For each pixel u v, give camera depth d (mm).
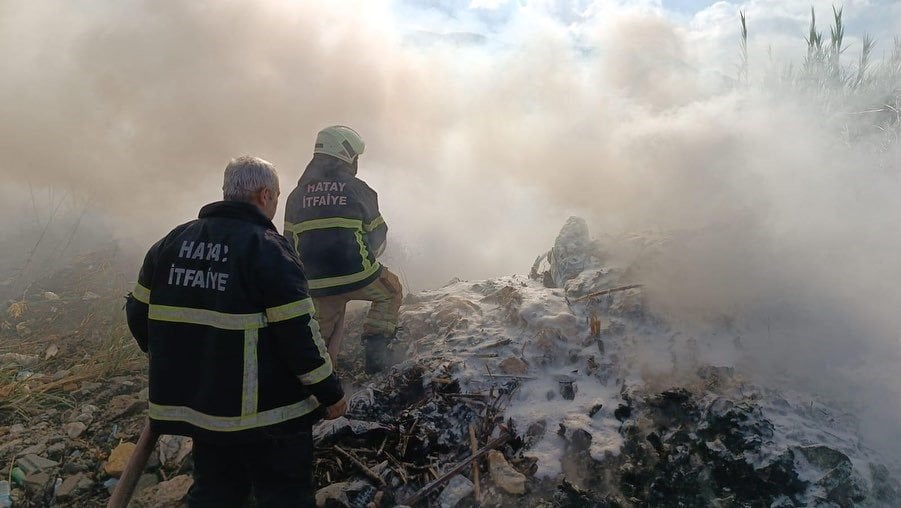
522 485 2566
